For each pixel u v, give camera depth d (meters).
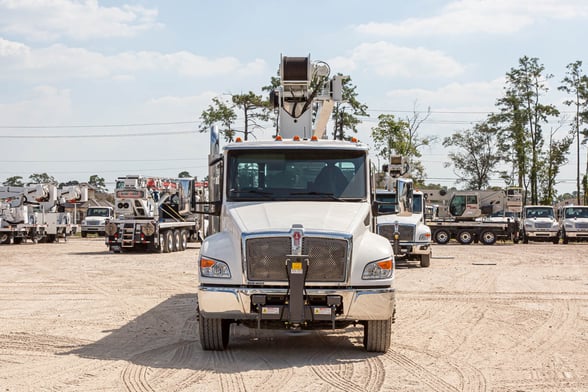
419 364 8.19
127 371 7.72
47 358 8.42
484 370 7.92
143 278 18.52
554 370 7.95
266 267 8.12
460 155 76.56
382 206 10.49
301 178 9.47
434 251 33.59
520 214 50.94
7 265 22.92
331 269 8.12
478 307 13.20
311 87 12.53
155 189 31.14
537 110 65.38
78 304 13.43
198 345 9.31
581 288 16.45
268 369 7.86
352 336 10.05
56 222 40.88
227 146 9.54
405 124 55.59
